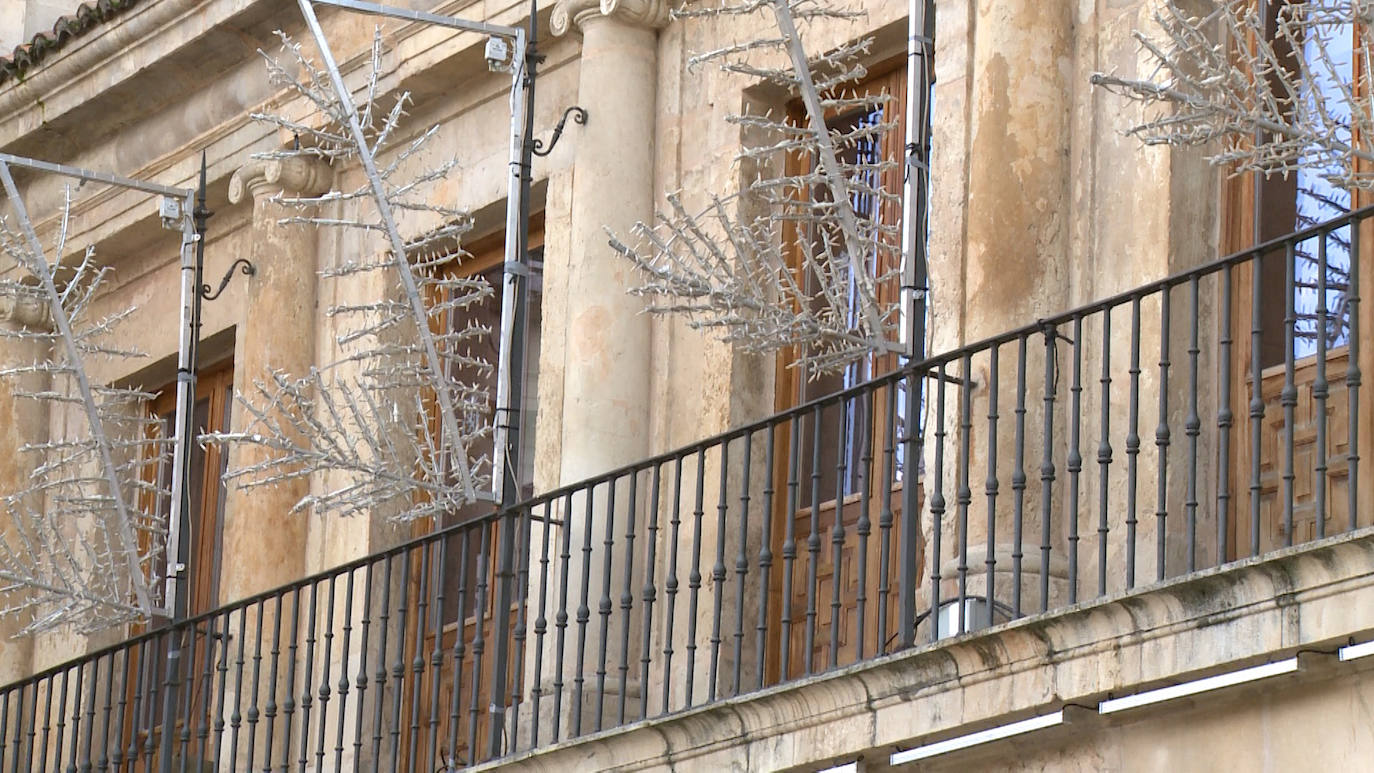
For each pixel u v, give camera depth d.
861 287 20.25
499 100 27.69
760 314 20.88
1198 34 17.59
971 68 22.09
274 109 29.59
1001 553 20.25
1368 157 16.75
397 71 27.95
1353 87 19.28
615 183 25.36
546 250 26.12
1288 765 17.05
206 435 23.62
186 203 28.16
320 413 28.92
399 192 23.84
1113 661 17.48
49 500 33.06
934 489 20.98
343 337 24.09
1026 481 20.14
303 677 28.70
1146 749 17.89
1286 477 17.27
